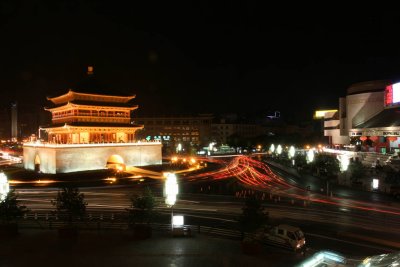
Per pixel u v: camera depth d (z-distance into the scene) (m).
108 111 94.62
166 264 23.41
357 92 150.38
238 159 150.62
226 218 43.78
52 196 59.16
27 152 97.75
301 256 26.20
